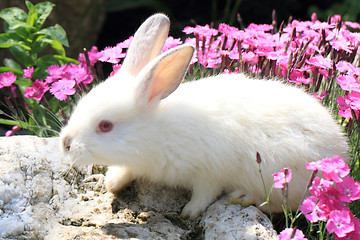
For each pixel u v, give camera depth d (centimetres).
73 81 409
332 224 301
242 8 945
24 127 457
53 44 509
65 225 346
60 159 381
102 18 761
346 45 416
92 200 370
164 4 946
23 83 482
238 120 358
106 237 326
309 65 427
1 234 321
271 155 351
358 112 372
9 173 350
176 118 354
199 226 354
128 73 378
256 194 365
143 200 375
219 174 360
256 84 382
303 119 360
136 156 352
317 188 315
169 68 350
